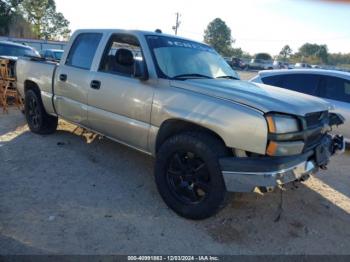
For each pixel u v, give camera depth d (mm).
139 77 3680
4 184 3865
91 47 4562
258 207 3760
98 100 4242
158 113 3516
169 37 4191
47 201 3553
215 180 3066
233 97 3113
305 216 3674
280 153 2896
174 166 3465
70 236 2969
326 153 3525
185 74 3805
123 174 4398
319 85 6508
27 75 5707
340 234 3375
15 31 61688
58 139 5625
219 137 3146
